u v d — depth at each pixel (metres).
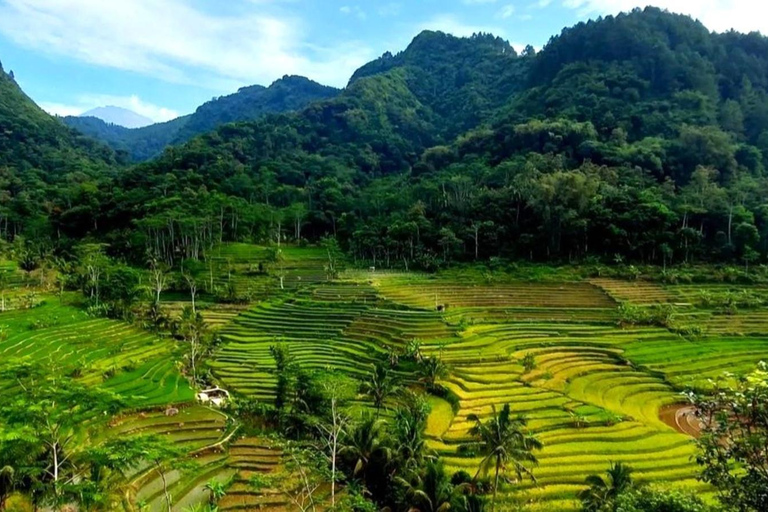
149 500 36.94
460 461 44.78
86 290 97.38
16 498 29.70
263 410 52.84
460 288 105.19
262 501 37.69
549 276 110.38
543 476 42.56
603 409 56.94
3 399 34.22
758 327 87.44
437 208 148.38
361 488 35.56
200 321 78.69
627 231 120.44
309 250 142.88
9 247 126.94
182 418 50.81
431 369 62.62
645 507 22.00
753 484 16.23
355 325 86.94
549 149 164.25
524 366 68.94
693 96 180.25
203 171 182.00
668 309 88.94
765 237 115.94
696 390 64.00
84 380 57.78
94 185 165.25
